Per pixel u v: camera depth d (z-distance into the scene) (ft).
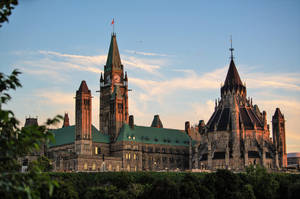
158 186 627.46
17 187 226.99
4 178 229.25
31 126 239.30
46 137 240.32
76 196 614.34
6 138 244.63
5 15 243.40
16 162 260.42
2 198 229.04
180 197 630.74
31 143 238.89
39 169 242.37
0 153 239.30
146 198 634.43
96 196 644.69
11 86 239.50
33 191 231.09
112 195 636.89
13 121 244.63
